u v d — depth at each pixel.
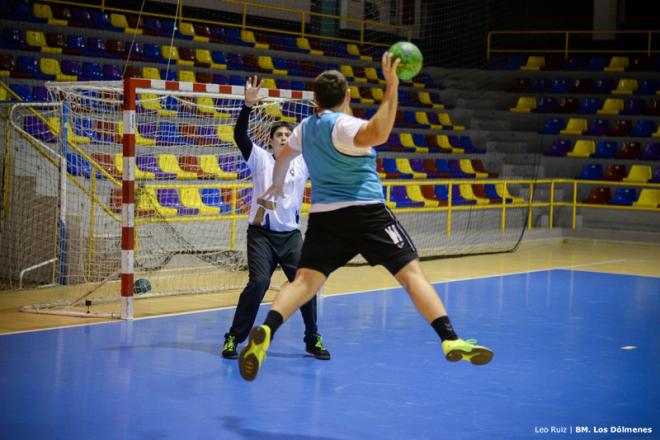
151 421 5.05
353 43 22.97
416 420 5.19
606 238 17.12
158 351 6.85
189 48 18.61
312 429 4.97
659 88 21.11
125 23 18.27
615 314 8.98
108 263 10.35
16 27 16.44
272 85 18.72
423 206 16.12
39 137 12.31
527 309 9.19
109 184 11.22
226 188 12.59
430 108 21.20
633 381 6.24
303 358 6.75
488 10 24.36
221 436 4.80
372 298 9.62
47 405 5.32
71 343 7.05
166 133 13.79
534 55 24.88
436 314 4.41
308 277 4.61
